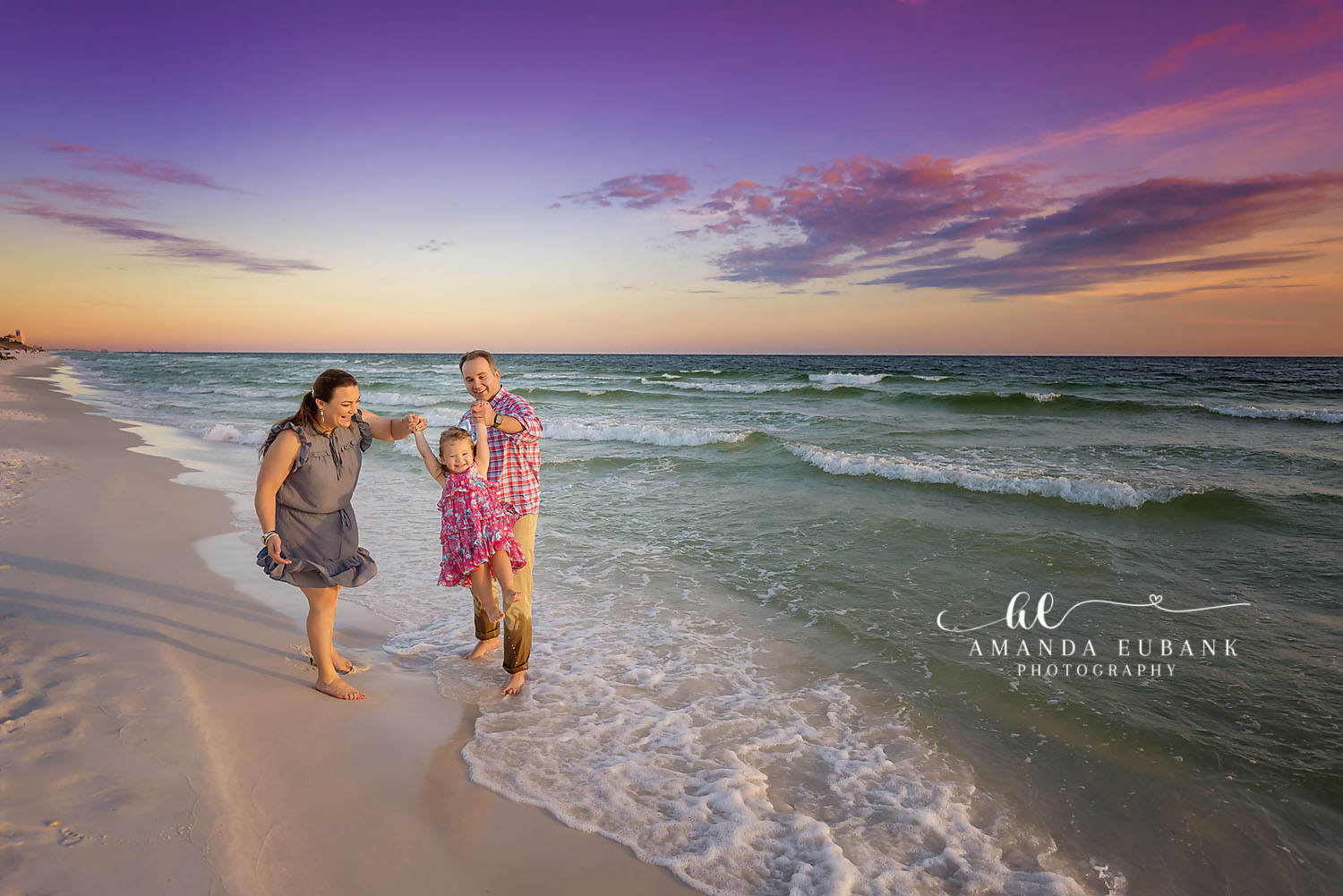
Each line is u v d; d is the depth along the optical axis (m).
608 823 2.76
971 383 31.16
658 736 3.46
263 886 2.20
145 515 7.17
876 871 2.57
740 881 2.48
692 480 10.13
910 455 11.81
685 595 5.53
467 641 4.55
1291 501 8.17
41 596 4.52
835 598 5.44
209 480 9.47
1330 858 2.68
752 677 4.15
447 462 3.88
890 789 3.09
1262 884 2.55
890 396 23.05
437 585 5.64
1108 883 2.55
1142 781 3.14
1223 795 3.04
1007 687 4.00
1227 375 38.16
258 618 4.54
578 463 11.42
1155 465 10.77
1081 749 3.40
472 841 2.59
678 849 2.63
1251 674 4.12
